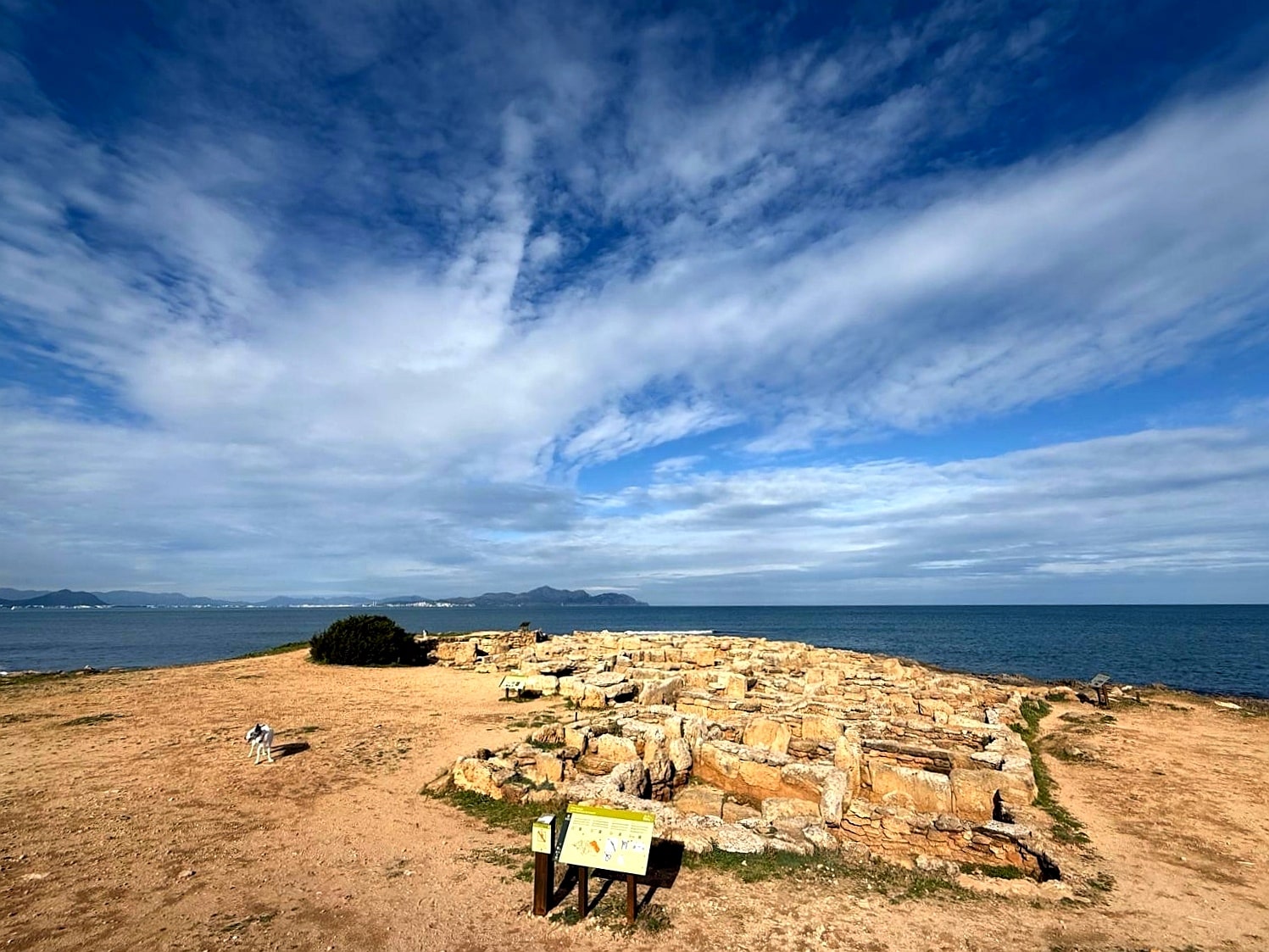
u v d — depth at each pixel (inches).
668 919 343.3
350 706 911.0
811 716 692.1
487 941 323.0
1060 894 381.4
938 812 477.4
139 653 2578.7
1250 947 329.4
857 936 330.6
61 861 404.8
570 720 796.6
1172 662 2206.0
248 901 358.9
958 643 3125.0
